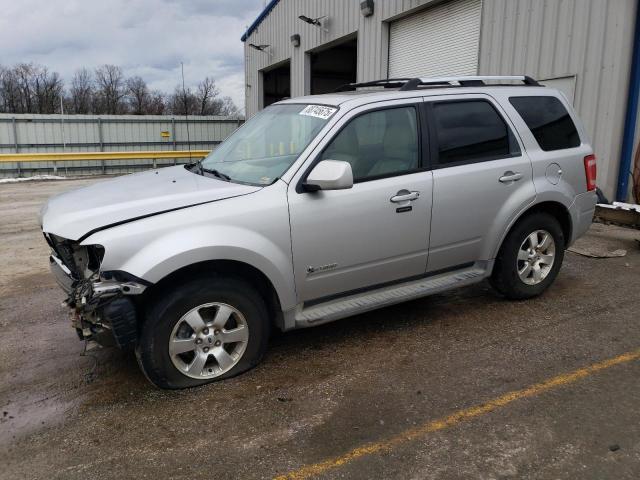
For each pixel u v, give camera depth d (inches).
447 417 120.4
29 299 212.8
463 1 437.7
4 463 108.8
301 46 720.3
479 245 173.8
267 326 143.0
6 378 145.4
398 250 156.5
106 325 124.7
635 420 117.7
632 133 325.1
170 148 997.8
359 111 151.6
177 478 102.9
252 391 133.6
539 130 185.5
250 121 186.4
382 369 143.7
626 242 274.2
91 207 132.5
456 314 181.3
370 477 101.6
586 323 170.6
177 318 128.9
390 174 153.6
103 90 1983.3
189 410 125.9
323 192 142.7
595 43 331.0
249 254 131.6
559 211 192.1
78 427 120.7
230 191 136.4
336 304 153.4
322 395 131.1
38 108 1903.3
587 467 103.0
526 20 375.6
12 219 415.2
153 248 122.3
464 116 169.6
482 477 101.0
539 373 139.2
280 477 102.3
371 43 559.2
